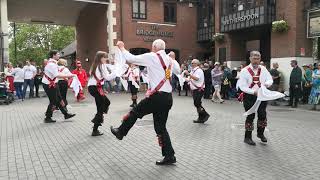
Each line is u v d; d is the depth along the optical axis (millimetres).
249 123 7637
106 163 6117
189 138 8195
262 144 7625
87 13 27734
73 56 39750
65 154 6719
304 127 9734
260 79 7547
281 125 10055
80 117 11438
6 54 19984
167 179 5270
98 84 8281
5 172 5617
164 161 6012
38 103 16047
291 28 17797
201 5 26188
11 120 10883
